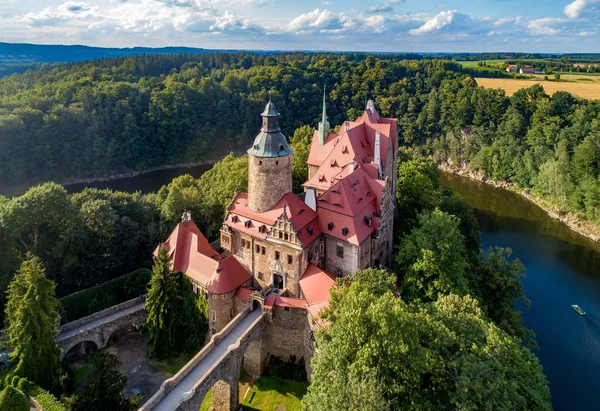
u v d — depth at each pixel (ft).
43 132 491.72
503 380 120.47
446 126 606.55
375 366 124.57
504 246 351.05
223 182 310.65
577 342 235.61
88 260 244.83
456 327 145.89
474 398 117.39
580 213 397.80
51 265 236.43
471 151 565.12
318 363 131.34
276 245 203.00
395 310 126.52
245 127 643.45
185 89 622.13
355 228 203.82
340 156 272.92
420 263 198.80
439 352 134.31
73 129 520.42
